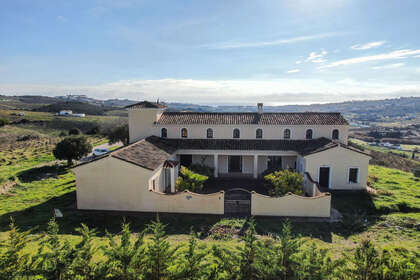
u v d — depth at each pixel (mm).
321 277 7918
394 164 43531
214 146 28625
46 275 7922
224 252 9672
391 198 22062
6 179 27953
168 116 32062
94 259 11789
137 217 18641
